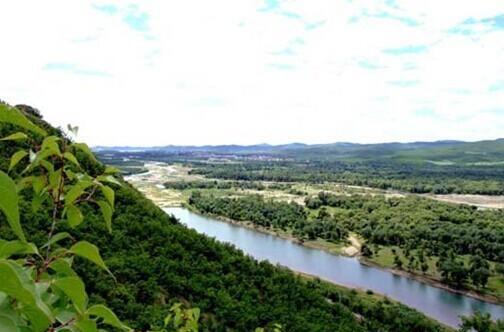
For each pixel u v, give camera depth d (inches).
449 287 3267.7
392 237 4537.4
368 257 4020.7
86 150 94.6
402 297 3014.3
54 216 92.4
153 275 1534.2
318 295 2240.4
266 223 5073.8
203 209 5812.0
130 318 1133.1
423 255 4020.7
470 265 3681.1
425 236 4542.3
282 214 5315.0
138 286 1402.6
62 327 68.0
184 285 1604.3
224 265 2015.3
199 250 2005.4
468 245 4252.0
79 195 92.4
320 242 4512.8
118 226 1786.4
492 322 2464.3
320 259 3890.3
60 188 93.3
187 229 2210.9
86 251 77.2
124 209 1987.0
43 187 92.8
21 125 63.9
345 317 2171.5
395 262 3750.0
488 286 3292.3
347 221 5270.7
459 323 2625.5
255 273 2119.8
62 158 90.6
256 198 6461.6
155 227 1913.1
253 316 1647.4
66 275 77.4
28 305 49.2
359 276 3440.0
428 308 2842.0
